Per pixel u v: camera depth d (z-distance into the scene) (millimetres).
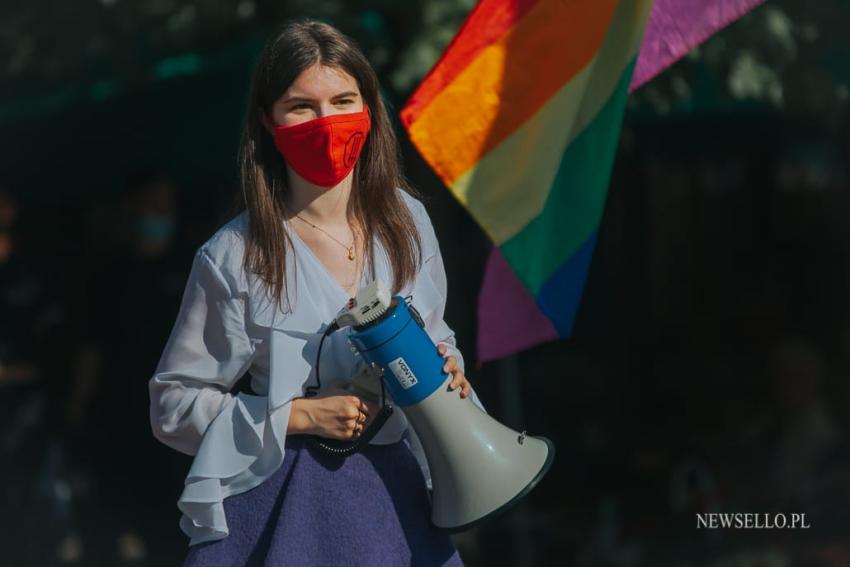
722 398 29438
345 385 8766
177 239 26375
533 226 11453
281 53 8664
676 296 32844
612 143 11250
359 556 8594
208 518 8664
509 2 11117
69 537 22000
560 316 11742
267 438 8562
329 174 8688
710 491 22828
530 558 21812
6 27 20484
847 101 19797
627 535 22953
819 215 33031
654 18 11516
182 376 8812
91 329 21703
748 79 17891
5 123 25516
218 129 25031
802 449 22812
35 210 27812
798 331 32500
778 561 20109
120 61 20984
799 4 18688
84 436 22078
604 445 26922
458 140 11227
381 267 8992
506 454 8719
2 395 22016
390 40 18094
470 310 23859
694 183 32562
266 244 8633
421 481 9039
